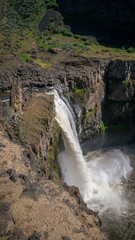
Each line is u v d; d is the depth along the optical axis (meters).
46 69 54.97
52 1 91.31
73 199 20.27
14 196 17.33
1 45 71.62
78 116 48.50
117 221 35.81
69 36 82.12
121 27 86.75
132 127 60.19
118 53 70.31
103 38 81.12
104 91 56.06
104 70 55.81
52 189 20.02
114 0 83.62
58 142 39.72
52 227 15.94
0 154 21.44
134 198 40.53
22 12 88.00
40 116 34.72
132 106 58.28
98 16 88.06
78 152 43.22
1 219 15.28
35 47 72.50
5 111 30.81
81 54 66.62
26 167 20.89
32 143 27.83
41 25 84.56
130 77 56.78
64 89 48.97
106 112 58.34
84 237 16.17
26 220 15.84
